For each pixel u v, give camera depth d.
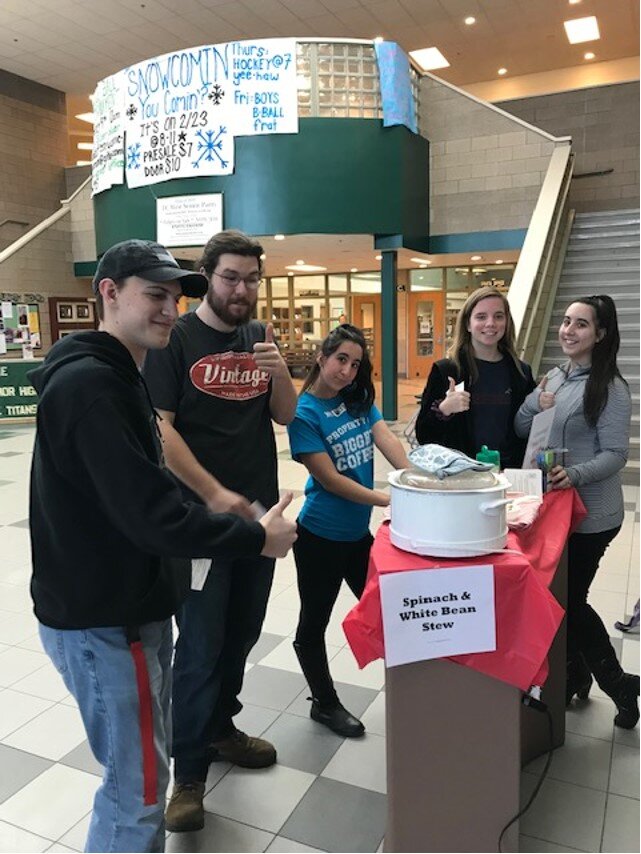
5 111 14.11
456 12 12.15
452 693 1.49
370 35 13.09
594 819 1.86
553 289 7.70
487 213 9.47
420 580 1.43
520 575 1.42
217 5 11.85
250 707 2.46
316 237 9.09
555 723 2.17
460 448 2.40
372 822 1.88
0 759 2.20
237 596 2.04
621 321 7.08
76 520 1.26
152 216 9.36
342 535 2.18
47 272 12.37
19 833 1.86
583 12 12.20
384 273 9.12
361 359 2.15
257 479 2.00
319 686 2.30
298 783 2.05
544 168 9.09
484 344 2.37
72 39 12.97
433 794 1.54
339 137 8.58
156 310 1.32
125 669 1.32
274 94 8.50
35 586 1.34
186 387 1.86
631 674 2.33
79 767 2.15
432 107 9.58
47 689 2.64
